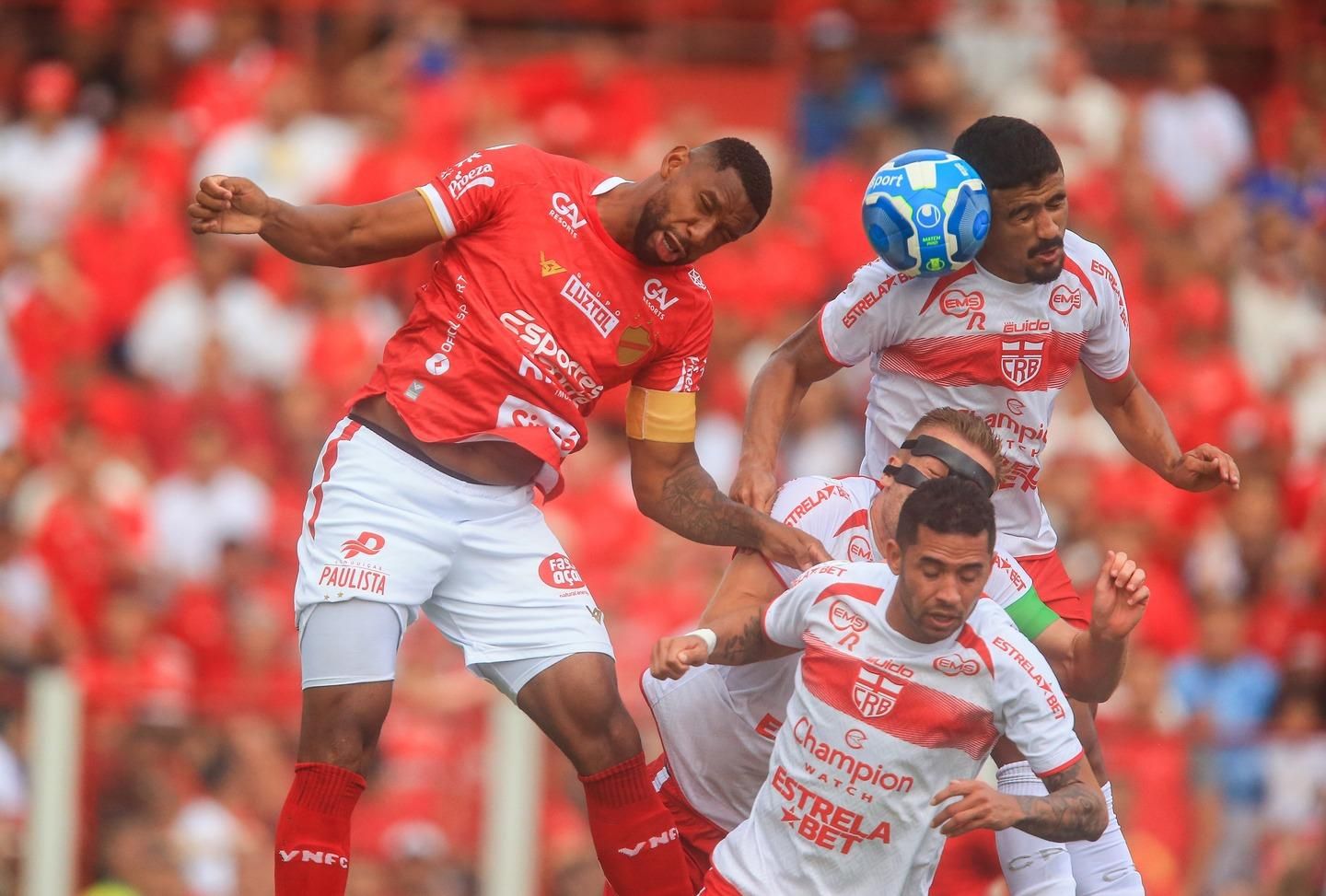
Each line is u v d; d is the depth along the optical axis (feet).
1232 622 114.73
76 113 152.05
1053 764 49.85
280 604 109.91
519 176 53.16
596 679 53.52
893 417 56.70
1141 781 88.84
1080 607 58.75
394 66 151.53
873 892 51.98
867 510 55.83
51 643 107.24
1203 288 144.66
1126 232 149.07
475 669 54.60
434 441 52.54
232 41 155.02
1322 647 118.42
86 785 88.99
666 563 110.83
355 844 87.51
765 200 52.08
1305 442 139.85
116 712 89.56
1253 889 88.38
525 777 88.89
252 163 142.10
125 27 155.74
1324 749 89.71
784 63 162.71
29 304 131.85
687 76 162.40
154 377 128.77
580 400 53.83
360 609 51.90
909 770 50.88
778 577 55.26
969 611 49.06
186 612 107.24
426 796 88.63
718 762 58.03
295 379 128.06
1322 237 158.51
